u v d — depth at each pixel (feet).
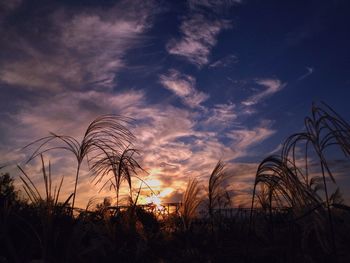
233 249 25.13
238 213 32.45
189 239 27.99
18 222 20.74
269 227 24.53
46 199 18.26
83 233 20.06
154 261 25.18
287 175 18.62
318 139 17.94
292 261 19.43
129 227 27.68
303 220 19.72
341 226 21.12
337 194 21.89
